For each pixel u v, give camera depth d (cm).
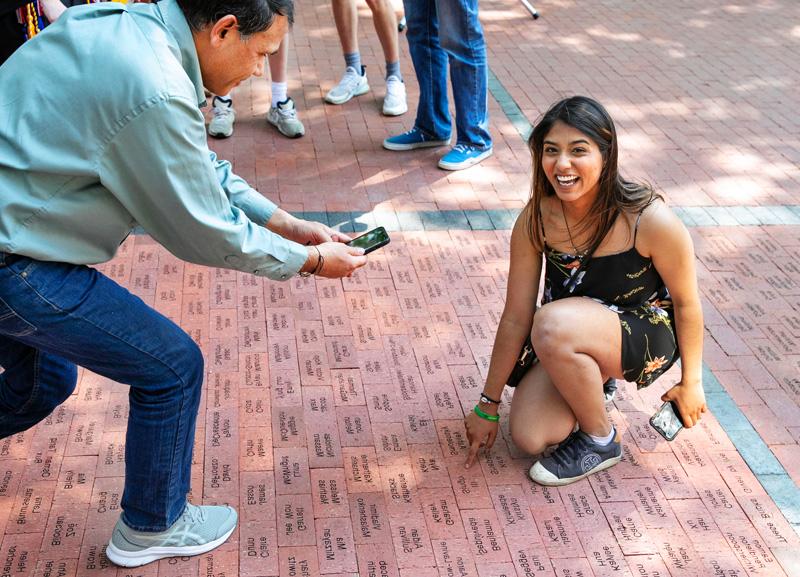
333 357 328
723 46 669
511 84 586
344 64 612
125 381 219
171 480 233
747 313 363
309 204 432
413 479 277
